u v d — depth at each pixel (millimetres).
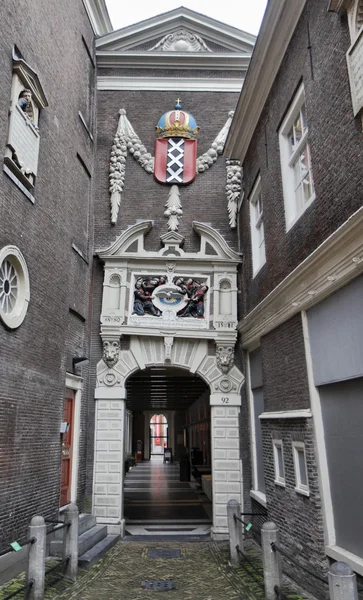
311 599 6535
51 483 8938
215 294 12555
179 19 14820
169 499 17391
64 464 10344
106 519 11273
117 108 14102
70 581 7512
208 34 14828
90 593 7023
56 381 9461
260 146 10617
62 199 10320
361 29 5688
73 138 11328
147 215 13320
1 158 7375
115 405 11938
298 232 8047
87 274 12203
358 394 5965
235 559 8703
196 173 13703
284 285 7988
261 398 11094
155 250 13070
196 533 11797
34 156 8648
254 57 9523
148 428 47000
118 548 10172
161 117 14008
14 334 7719
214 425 12062
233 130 11789
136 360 12219
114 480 11508
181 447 40125
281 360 8688
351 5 6086
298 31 8141
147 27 14469
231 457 11844
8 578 7016
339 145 6410
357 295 5934
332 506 6605
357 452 5938
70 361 10672
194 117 14211
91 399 11977
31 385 8266
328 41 6832
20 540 7484
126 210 13320
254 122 10906
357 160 5883
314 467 6910
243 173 12578
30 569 6352
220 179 13703
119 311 12250
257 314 10031
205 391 19953
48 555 8586
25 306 8039
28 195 8352
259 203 11500
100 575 8039
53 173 9781
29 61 8672
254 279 11258
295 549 7508
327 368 6785
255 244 11508
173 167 13609
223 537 11117
